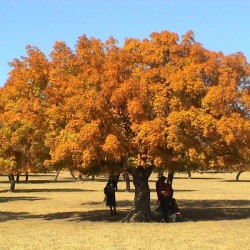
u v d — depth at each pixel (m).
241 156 21.02
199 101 19.84
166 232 17.34
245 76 21.84
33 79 21.20
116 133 18.86
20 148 23.00
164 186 21.86
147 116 19.08
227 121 18.81
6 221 22.39
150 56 20.66
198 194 44.66
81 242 14.94
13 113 20.80
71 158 19.48
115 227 19.22
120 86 18.83
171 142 18.33
